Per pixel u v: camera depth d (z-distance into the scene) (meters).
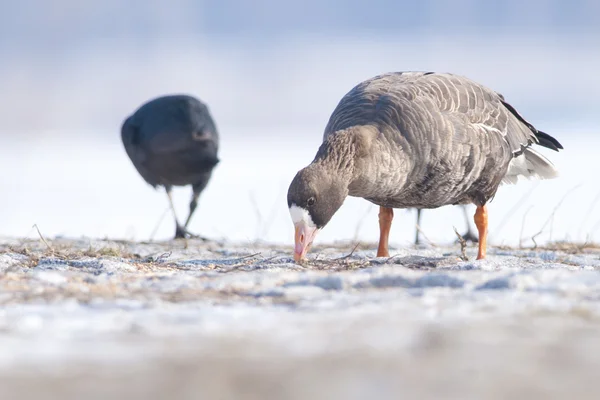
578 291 9.69
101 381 6.48
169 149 20.91
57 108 98.25
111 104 102.38
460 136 13.88
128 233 21.91
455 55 130.25
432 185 13.96
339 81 116.12
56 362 7.00
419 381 6.43
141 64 133.00
